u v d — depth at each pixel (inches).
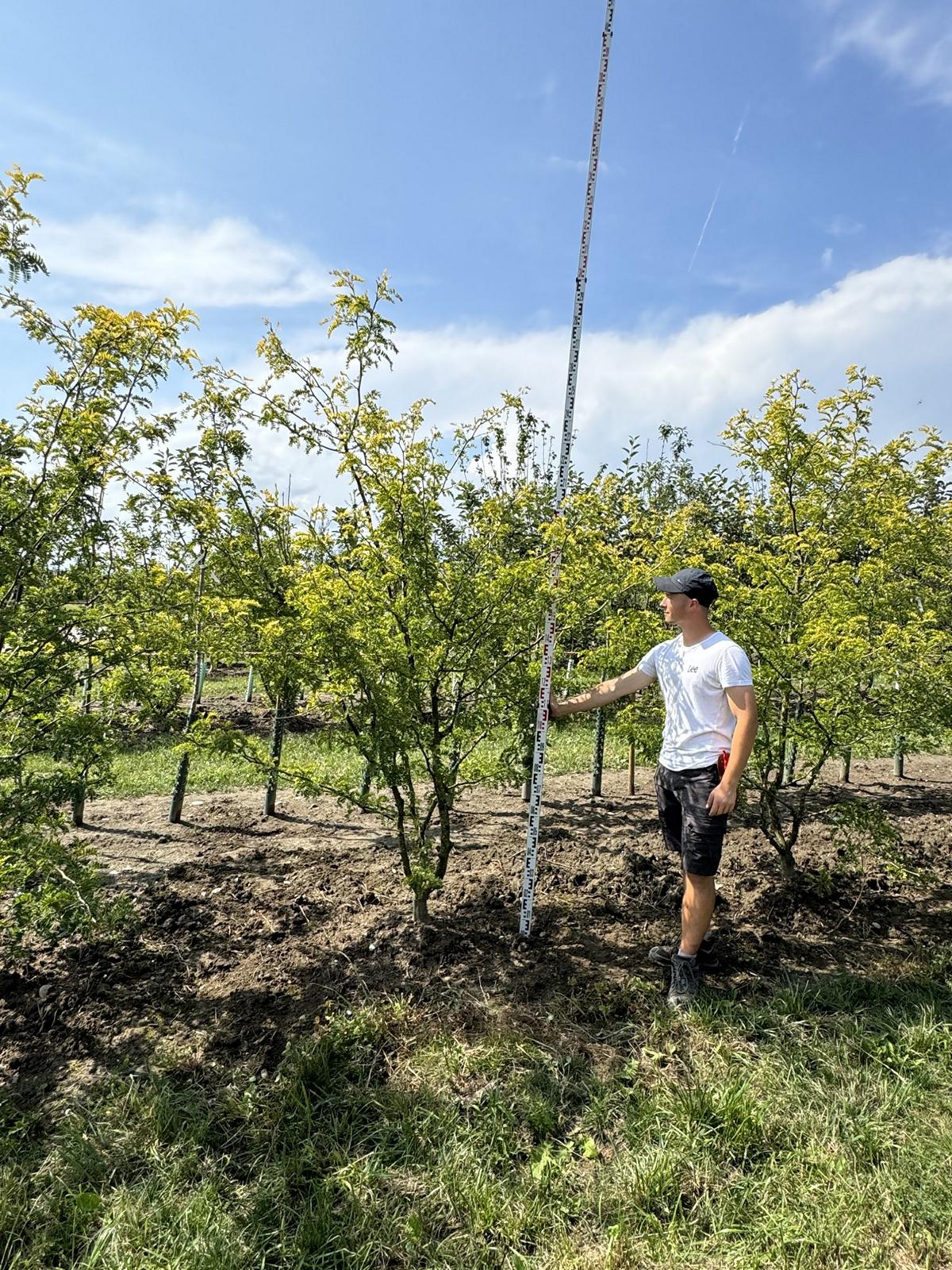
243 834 224.1
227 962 148.4
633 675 149.6
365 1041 123.3
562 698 163.2
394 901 172.2
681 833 140.3
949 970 143.6
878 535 193.6
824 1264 84.0
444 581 150.3
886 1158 97.5
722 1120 104.4
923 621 173.8
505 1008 131.2
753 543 215.5
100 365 132.0
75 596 137.6
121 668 143.9
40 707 133.6
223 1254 85.9
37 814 129.3
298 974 144.0
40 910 126.1
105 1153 101.6
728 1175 96.7
